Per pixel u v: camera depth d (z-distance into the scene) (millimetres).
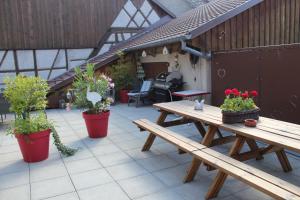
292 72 4707
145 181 3451
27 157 4203
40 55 10594
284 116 4930
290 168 3574
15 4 9930
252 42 6895
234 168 2633
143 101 9445
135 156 4324
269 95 5152
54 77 10906
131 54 10445
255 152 3533
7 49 10047
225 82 6137
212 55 6434
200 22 6863
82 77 5574
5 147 5051
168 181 3436
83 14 11070
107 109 5523
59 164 4105
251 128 3152
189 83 7430
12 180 3617
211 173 3619
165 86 7668
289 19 7383
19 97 4086
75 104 5453
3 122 7312
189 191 3170
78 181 3520
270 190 2162
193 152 3133
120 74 9945
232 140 4176
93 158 4301
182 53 7371
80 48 11227
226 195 3061
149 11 12242
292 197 2039
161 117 5031
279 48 4883
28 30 10219
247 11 6719
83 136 5562
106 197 3098
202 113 4109
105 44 11656
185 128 5836
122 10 11758
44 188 3369
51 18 10539
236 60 5781
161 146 4750
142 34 11609
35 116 4484
